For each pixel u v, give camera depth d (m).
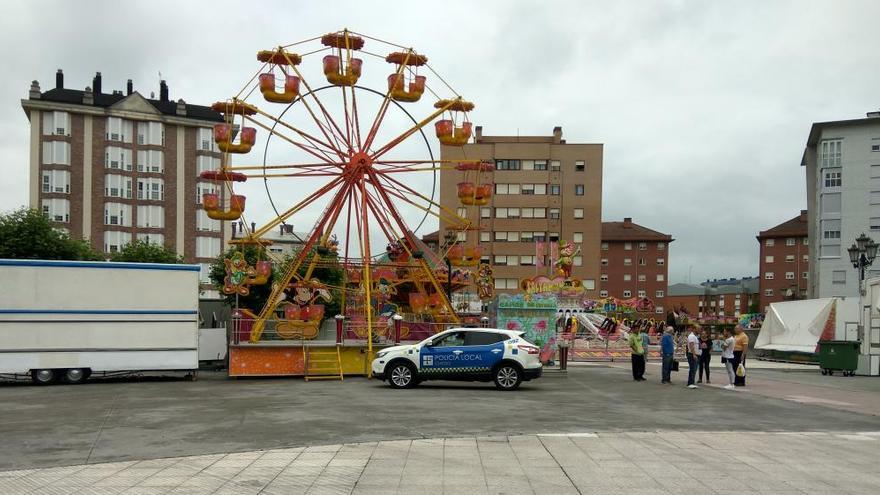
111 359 22.31
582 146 88.00
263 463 9.26
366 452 10.03
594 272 86.94
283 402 16.73
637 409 15.70
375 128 29.38
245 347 24.22
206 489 7.84
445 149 87.81
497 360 20.16
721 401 17.62
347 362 25.00
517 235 87.50
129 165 78.50
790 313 40.75
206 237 81.19
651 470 8.88
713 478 8.45
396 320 25.86
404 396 18.25
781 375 28.12
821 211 66.94
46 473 8.68
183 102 81.38
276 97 27.86
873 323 28.33
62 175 75.75
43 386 21.27
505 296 27.30
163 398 17.70
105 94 80.50
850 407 16.38
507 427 12.68
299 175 28.42
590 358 38.12
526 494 7.66
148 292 22.86
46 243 43.41
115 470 8.85
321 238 29.09
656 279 120.50
